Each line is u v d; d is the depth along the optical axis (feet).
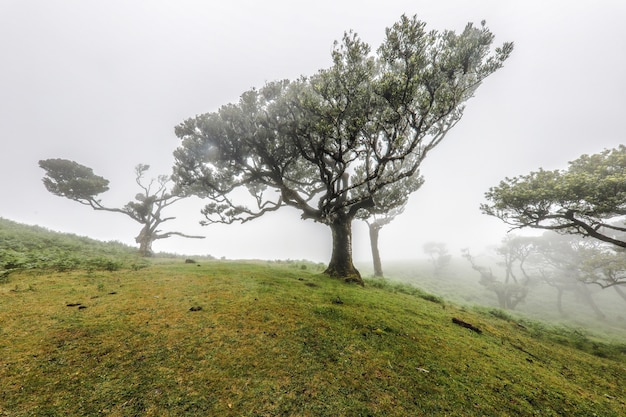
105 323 17.52
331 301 28.25
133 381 11.81
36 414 9.46
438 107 33.01
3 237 43.93
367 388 13.02
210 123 41.70
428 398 12.80
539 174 37.29
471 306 44.78
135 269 37.96
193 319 19.38
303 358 15.23
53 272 30.50
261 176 49.83
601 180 30.48
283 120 42.01
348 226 49.90
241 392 11.71
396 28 31.09
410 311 29.01
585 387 17.49
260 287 30.71
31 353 13.29
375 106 37.40
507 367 18.08
